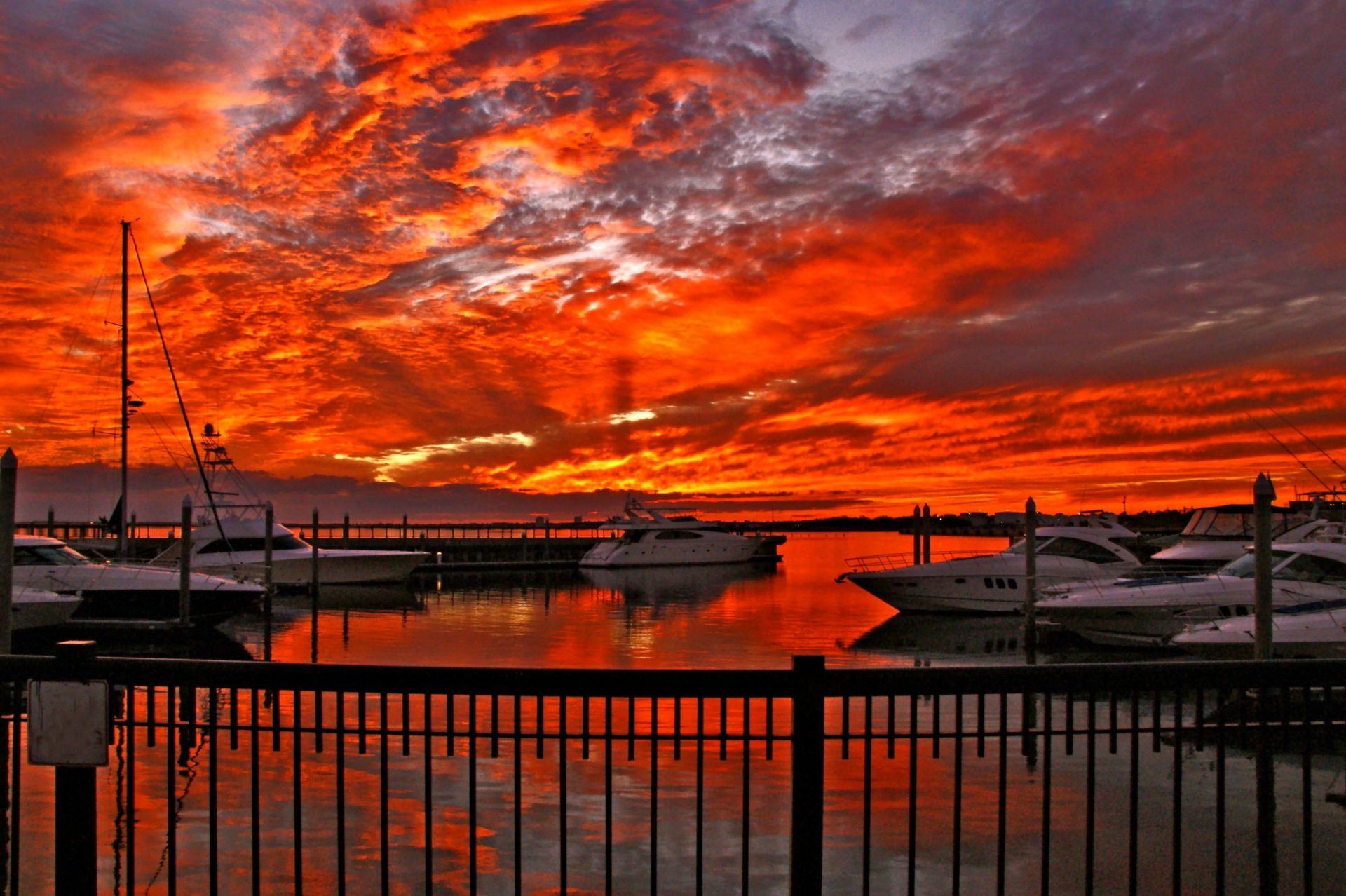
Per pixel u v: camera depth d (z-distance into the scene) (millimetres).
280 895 7074
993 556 29031
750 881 7578
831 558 70688
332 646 22891
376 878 7480
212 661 4406
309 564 36938
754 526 110000
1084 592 22078
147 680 4410
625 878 7629
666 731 12594
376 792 9719
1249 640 14836
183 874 7426
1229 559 26750
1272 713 13328
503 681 4316
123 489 32094
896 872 7781
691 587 41281
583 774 10445
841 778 10289
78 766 4363
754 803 9562
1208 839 8477
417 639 23891
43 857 7496
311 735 12039
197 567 33094
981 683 4316
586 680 4285
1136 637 21484
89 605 23875
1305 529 24562
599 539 65312
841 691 4234
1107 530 32344
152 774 10188
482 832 8602
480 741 11750
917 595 29172
